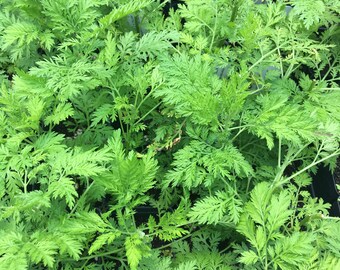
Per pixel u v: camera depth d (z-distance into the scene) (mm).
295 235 278
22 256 228
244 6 374
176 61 295
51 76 284
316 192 388
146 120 383
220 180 329
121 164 252
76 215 263
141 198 275
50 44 327
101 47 360
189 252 321
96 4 316
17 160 263
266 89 355
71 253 242
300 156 373
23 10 319
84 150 327
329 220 323
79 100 340
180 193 355
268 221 286
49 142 279
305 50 348
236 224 290
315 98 345
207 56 328
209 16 354
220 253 324
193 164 290
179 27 372
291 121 289
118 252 317
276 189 322
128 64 342
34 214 273
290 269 270
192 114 302
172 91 289
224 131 301
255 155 362
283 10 362
